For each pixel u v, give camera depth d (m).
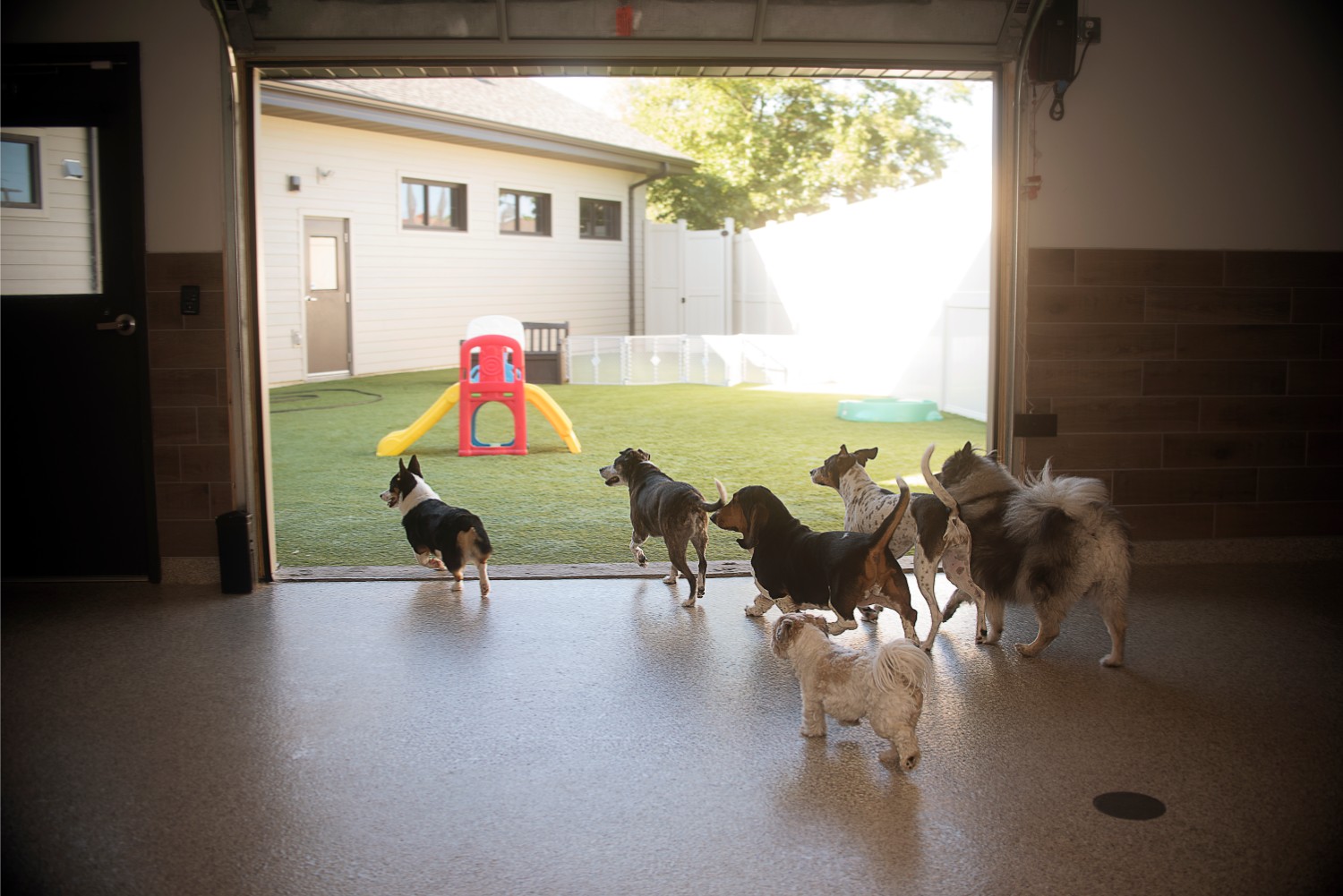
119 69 4.68
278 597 4.76
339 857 2.63
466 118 14.16
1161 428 5.11
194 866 2.59
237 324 4.82
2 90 4.68
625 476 5.08
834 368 12.68
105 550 5.00
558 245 16.81
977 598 4.12
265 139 12.55
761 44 4.72
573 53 4.70
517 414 8.23
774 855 2.61
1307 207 5.04
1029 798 2.89
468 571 5.09
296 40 4.64
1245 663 3.90
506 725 3.39
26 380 4.89
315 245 13.35
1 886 2.48
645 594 4.77
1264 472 5.18
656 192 24.75
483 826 2.77
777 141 25.41
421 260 14.72
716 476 7.17
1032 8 4.68
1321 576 4.99
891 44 4.74
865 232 11.89
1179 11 4.88
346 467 7.68
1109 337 5.04
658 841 2.68
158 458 4.91
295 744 3.27
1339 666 3.87
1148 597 4.68
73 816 2.83
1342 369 5.14
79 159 4.77
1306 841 2.66
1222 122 4.96
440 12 4.62
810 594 3.99
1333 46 4.95
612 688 3.69
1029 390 5.04
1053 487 3.89
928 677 3.03
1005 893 2.44
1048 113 4.89
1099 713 3.46
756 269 15.37
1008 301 5.02
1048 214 4.95
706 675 3.81
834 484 4.53
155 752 3.22
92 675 3.85
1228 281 5.05
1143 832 2.71
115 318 4.84
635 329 18.66
